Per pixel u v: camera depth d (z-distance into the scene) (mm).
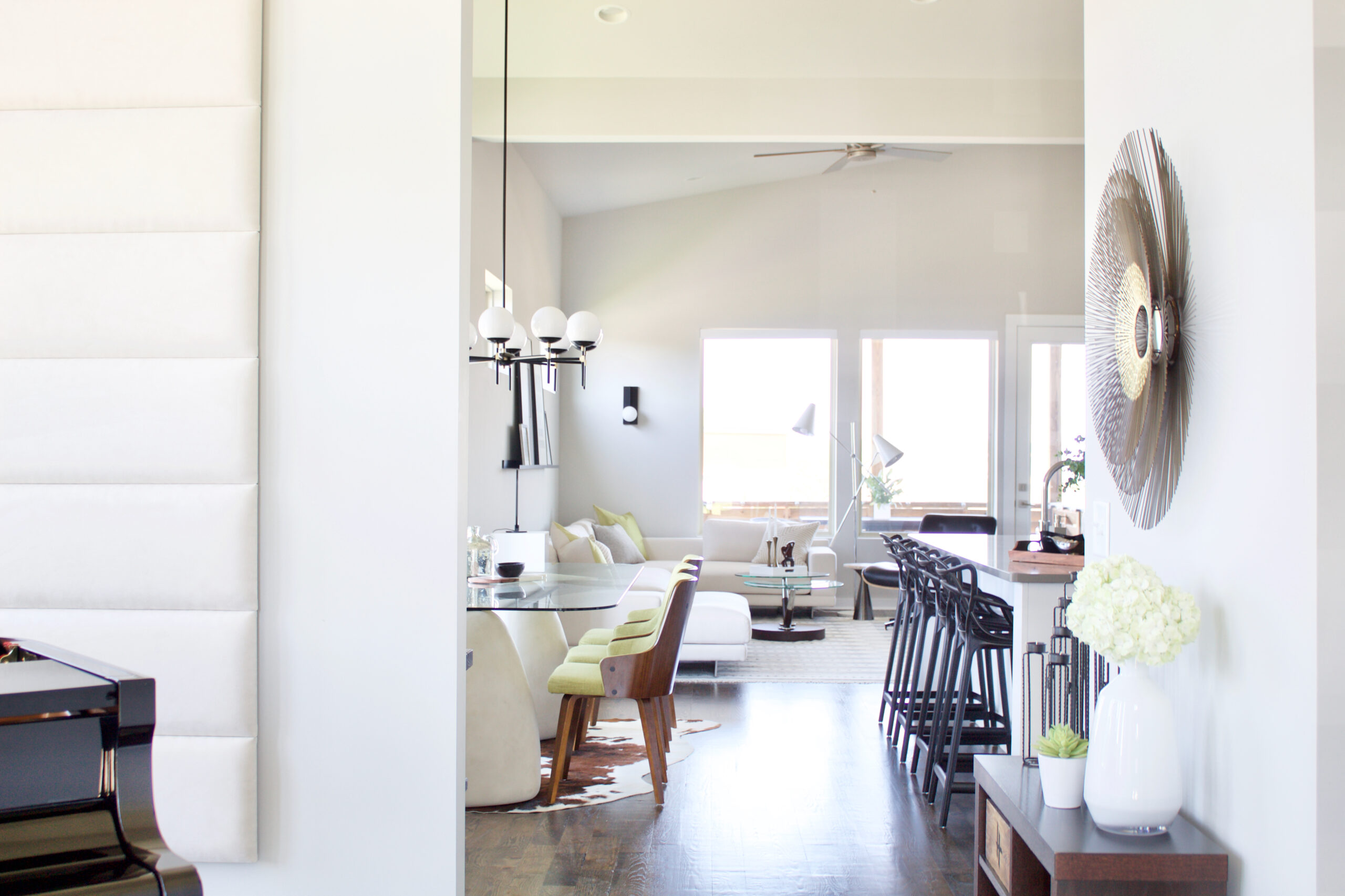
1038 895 1950
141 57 2053
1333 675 1443
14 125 2057
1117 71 2221
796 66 5715
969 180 6730
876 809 3400
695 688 5273
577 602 3373
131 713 1130
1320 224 1442
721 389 7230
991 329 6707
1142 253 2051
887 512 6988
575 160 6520
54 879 1038
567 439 7395
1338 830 1444
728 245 7125
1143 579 1754
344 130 2068
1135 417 2094
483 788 3400
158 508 2025
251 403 2031
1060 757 1917
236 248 2035
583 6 4863
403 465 2045
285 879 2045
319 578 2049
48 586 2029
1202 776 1808
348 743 2037
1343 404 1435
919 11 4977
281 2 2078
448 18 2068
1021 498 6719
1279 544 1544
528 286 6656
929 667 3869
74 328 2043
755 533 7211
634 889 2732
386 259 2059
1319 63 1443
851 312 6918
